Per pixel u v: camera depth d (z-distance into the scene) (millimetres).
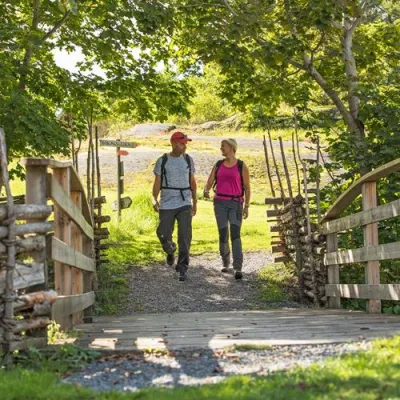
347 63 21875
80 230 13148
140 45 22125
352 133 20188
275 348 9102
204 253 24328
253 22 19312
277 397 6426
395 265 18562
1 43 19188
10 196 8672
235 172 18438
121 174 28094
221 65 19656
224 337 10102
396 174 18969
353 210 19594
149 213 29859
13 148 20219
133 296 19359
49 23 22125
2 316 8703
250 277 21141
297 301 19047
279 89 21500
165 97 23031
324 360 7957
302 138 54406
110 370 8258
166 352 9039
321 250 17531
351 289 15109
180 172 17766
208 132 62719
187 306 18641
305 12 19438
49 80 21875
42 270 9281
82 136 22922
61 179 11094
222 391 6695
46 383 7402
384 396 6324
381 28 23109
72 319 12305
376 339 9172
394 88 21344
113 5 19578
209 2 20328
